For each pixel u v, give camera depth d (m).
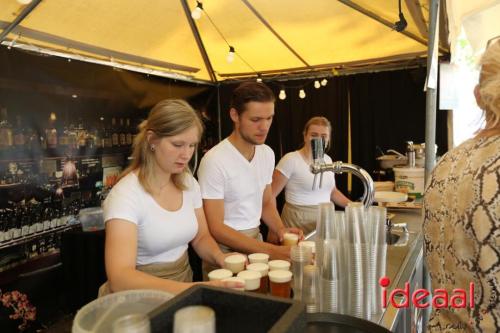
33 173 2.28
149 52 2.87
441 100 3.03
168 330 0.55
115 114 2.84
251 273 0.97
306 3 2.37
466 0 1.16
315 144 1.39
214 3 2.38
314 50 3.15
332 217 0.96
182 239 1.34
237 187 1.66
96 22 2.25
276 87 3.79
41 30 2.15
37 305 2.32
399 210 2.53
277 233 1.86
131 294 0.70
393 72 3.33
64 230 2.48
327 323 0.82
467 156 0.75
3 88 2.09
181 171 1.29
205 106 3.82
